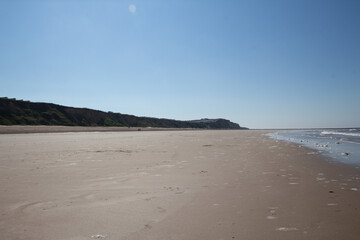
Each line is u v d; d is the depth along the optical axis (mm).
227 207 4094
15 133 33375
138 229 3232
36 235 3049
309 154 11312
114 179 6219
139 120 106938
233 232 3137
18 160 9227
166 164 8547
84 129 52812
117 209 4000
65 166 8039
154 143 18438
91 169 7562
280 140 22359
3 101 59594
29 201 4387
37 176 6500
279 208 4016
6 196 4676
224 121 176500
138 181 6020
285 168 7723
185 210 3953
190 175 6723
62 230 3193
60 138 23719
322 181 5930
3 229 3219
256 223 3410
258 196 4719
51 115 67625
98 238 2975
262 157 10352
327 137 27219
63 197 4652
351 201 4324
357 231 3125
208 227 3291
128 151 12578
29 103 66688
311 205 4145
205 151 12742
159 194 4891
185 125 133250
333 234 3053
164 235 3059
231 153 11859
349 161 9102
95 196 4738
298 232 3119
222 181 6016
